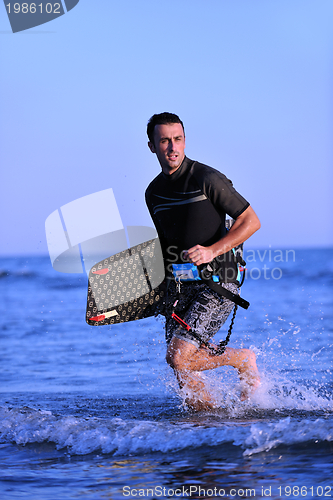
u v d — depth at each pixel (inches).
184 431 359.9
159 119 433.7
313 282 2534.5
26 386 582.9
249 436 343.9
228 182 426.3
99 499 267.1
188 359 429.4
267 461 308.3
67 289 2719.0
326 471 288.8
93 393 537.0
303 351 751.7
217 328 441.7
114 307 473.4
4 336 1053.2
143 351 818.8
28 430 387.9
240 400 460.1
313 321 1088.8
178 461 317.4
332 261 3809.1
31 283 3257.9
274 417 402.3
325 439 331.0
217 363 450.3
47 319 1343.5
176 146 428.8
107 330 1080.2
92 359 762.2
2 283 3316.9
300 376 579.5
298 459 308.0
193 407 435.5
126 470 307.4
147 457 327.6
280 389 498.6
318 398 469.1
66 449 351.6
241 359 461.4
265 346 791.7
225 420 393.7
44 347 891.4
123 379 612.4
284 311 1296.8
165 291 459.8
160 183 452.1
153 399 501.0
